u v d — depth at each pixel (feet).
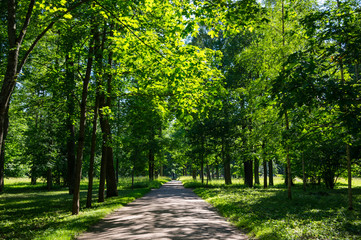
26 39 45.98
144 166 104.37
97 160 117.70
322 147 66.03
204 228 25.64
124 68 40.96
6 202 52.54
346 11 23.07
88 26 36.32
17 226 27.86
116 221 30.04
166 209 39.11
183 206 42.34
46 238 21.02
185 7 21.72
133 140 84.58
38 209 42.16
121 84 52.44
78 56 40.78
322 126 26.99
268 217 29.01
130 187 92.32
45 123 89.30
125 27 23.67
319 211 33.37
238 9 20.13
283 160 60.18
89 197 42.45
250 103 54.80
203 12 21.29
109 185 61.36
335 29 20.99
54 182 105.60
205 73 25.23
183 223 28.25
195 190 75.05
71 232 23.41
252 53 53.78
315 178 85.76
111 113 40.32
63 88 41.47
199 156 94.43
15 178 157.48
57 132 83.25
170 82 27.45
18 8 35.65
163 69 25.29
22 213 37.93
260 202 41.37
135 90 37.73
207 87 24.64
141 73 28.58
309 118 27.45
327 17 23.41
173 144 109.40
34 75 53.83
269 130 48.57
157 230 24.77
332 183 76.64
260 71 52.60
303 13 47.24
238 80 89.10
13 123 102.63
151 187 92.43
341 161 69.51
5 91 22.04
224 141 88.84
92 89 43.42
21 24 42.70
